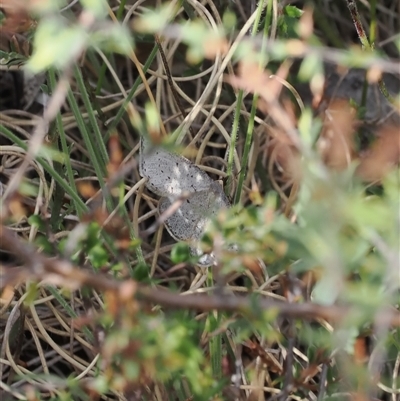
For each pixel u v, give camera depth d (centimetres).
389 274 110
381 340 121
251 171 224
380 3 288
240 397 168
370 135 245
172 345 108
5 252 212
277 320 182
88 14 112
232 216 140
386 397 196
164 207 175
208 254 144
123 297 104
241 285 223
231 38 221
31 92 252
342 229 117
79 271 108
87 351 208
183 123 196
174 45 231
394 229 107
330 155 190
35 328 211
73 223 220
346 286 109
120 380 119
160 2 224
